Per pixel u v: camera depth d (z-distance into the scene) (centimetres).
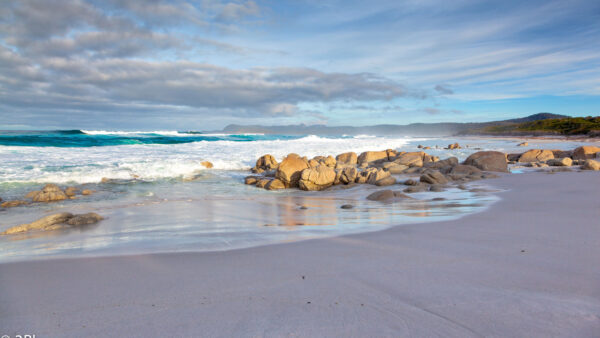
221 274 330
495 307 241
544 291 266
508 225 522
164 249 441
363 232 517
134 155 1994
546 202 742
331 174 1290
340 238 477
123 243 491
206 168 1734
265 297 269
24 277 334
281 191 1238
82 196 1054
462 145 4078
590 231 462
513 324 216
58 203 942
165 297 275
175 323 230
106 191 1143
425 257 367
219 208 868
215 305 257
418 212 710
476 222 559
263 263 363
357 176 1380
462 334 206
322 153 2762
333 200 1009
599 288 269
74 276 335
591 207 658
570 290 267
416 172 1720
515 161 2242
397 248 410
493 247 398
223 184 1362
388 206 827
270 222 662
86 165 1536
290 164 1338
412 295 265
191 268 352
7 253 439
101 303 267
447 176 1386
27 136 3028
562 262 334
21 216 789
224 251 423
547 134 6431
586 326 211
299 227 589
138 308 256
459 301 252
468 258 358
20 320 240
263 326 222
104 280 321
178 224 657
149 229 609
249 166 1869
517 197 848
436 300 255
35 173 1322
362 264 348
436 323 221
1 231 637
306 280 305
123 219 721
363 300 259
